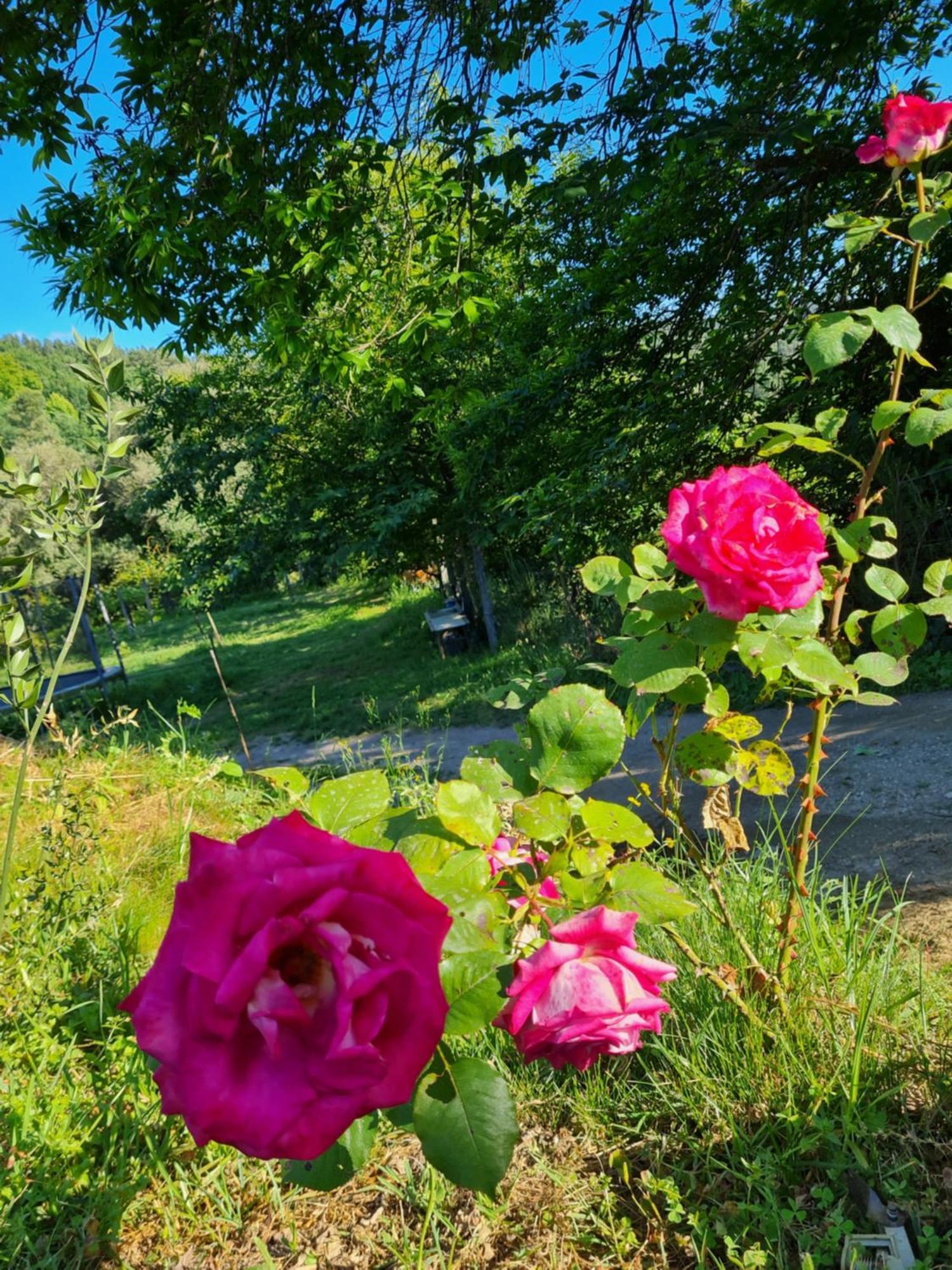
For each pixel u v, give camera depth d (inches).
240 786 187.6
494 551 599.5
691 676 69.7
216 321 294.2
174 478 616.1
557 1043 45.5
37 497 79.1
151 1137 87.1
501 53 241.4
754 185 307.6
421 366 316.5
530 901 52.6
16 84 244.1
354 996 28.1
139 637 1339.8
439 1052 41.9
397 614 899.4
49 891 121.6
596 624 445.4
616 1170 82.8
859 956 99.7
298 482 627.5
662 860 116.8
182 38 242.1
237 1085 29.0
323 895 30.4
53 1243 78.7
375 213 285.0
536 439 384.5
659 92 247.0
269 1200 84.6
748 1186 75.0
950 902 149.9
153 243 237.6
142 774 217.8
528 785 57.9
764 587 55.6
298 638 927.7
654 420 334.0
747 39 285.7
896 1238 66.9
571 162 351.6
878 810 207.5
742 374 326.6
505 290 400.2
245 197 254.2
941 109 74.9
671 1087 89.2
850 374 347.6
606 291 343.3
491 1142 39.7
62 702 590.2
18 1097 86.9
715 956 102.0
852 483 349.4
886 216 281.4
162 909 146.3
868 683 310.5
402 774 167.9
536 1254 74.4
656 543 364.2
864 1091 82.7
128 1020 102.9
